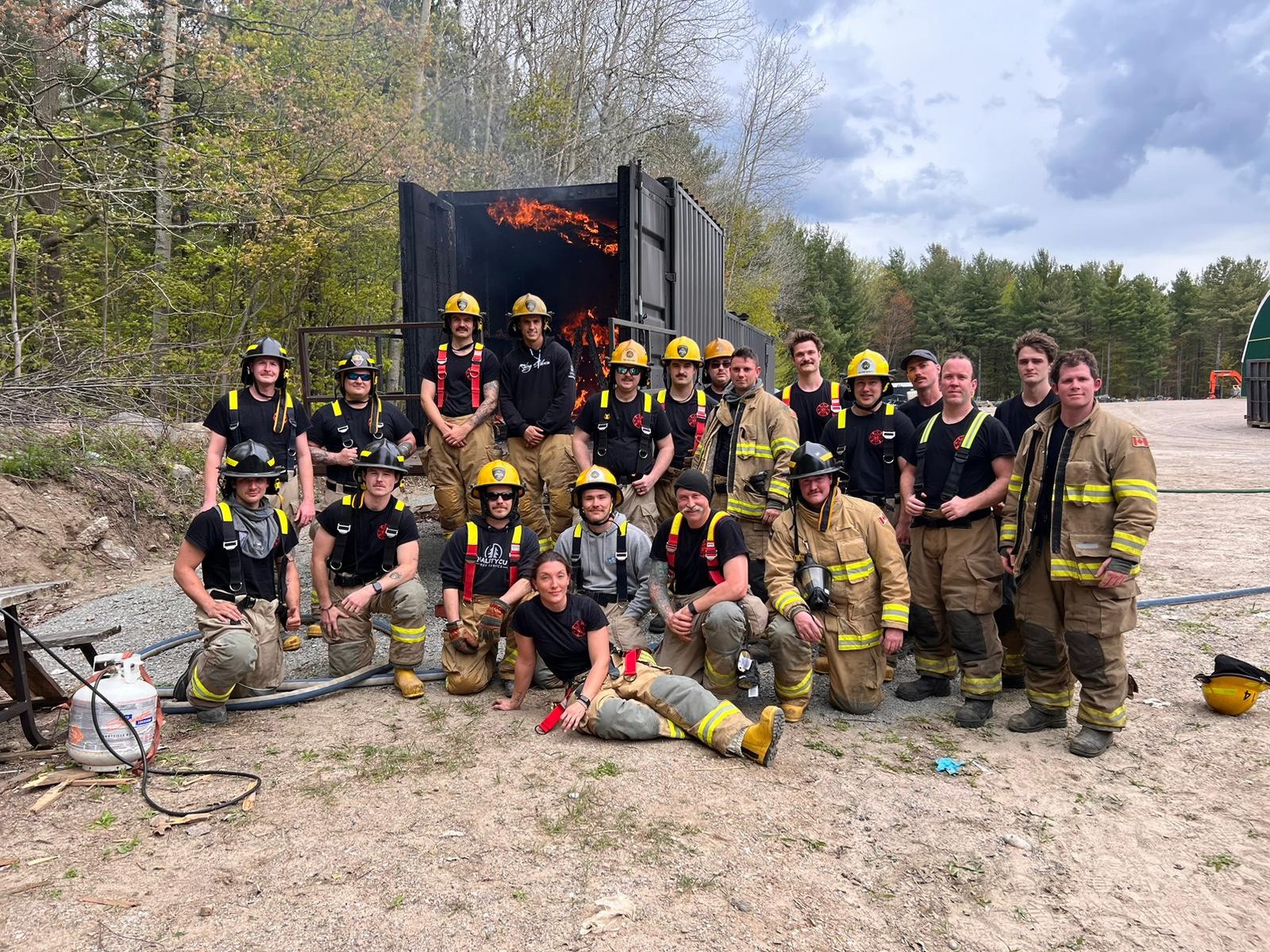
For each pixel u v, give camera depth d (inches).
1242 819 131.4
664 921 103.2
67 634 167.0
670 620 175.8
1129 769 149.5
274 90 539.5
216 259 557.3
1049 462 159.9
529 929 101.0
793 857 119.3
